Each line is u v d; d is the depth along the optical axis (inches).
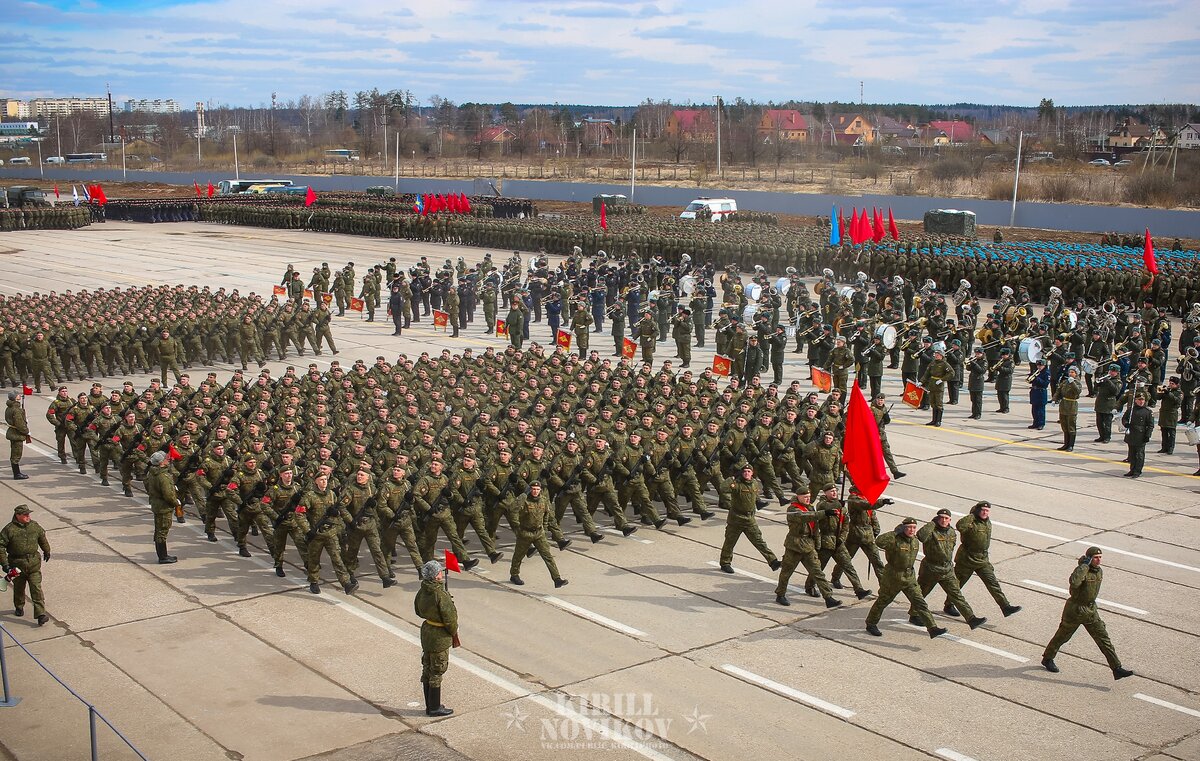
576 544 788.6
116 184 5462.6
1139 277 1756.9
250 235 3063.5
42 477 954.1
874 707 545.6
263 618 657.6
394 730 524.4
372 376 1074.7
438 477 730.8
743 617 657.6
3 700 553.6
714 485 842.8
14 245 2787.9
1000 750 504.4
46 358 1291.8
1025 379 1328.7
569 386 1005.2
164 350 1346.0
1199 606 671.8
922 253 2050.9
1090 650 612.4
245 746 509.4
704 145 6274.6
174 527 828.0
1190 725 529.3
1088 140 7628.0
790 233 2378.2
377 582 719.7
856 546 683.4
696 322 1569.9
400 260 2449.6
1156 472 968.9
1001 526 816.9
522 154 7357.3
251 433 848.3
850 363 1197.1
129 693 561.9
